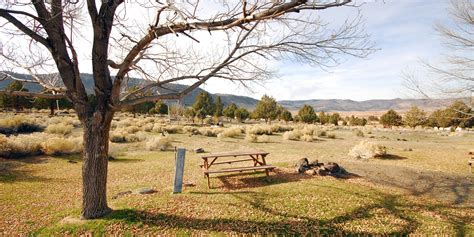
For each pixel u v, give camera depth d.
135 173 10.57
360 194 7.18
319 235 5.19
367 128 49.12
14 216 6.11
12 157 12.41
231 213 5.93
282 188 7.45
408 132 42.12
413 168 10.74
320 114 65.75
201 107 51.53
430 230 5.58
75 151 14.38
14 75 5.35
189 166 11.80
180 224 5.39
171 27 4.66
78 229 5.04
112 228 5.06
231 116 59.59
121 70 5.02
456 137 31.70
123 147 17.23
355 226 5.59
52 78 5.85
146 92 5.57
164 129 27.42
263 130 30.45
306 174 9.02
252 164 11.88
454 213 6.46
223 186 8.00
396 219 5.98
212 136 26.50
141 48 5.07
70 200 7.34
